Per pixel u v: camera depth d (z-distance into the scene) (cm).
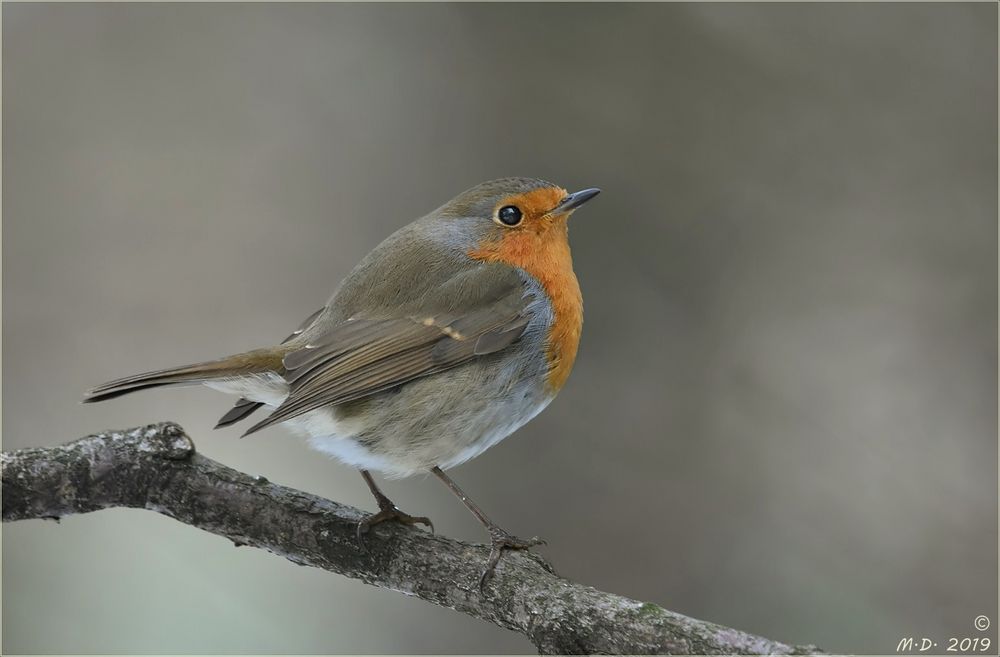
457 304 740
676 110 1290
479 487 1095
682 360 1167
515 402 741
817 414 1133
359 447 720
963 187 1245
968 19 1295
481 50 1349
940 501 1066
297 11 1435
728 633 525
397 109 1364
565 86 1309
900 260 1223
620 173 1257
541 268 773
